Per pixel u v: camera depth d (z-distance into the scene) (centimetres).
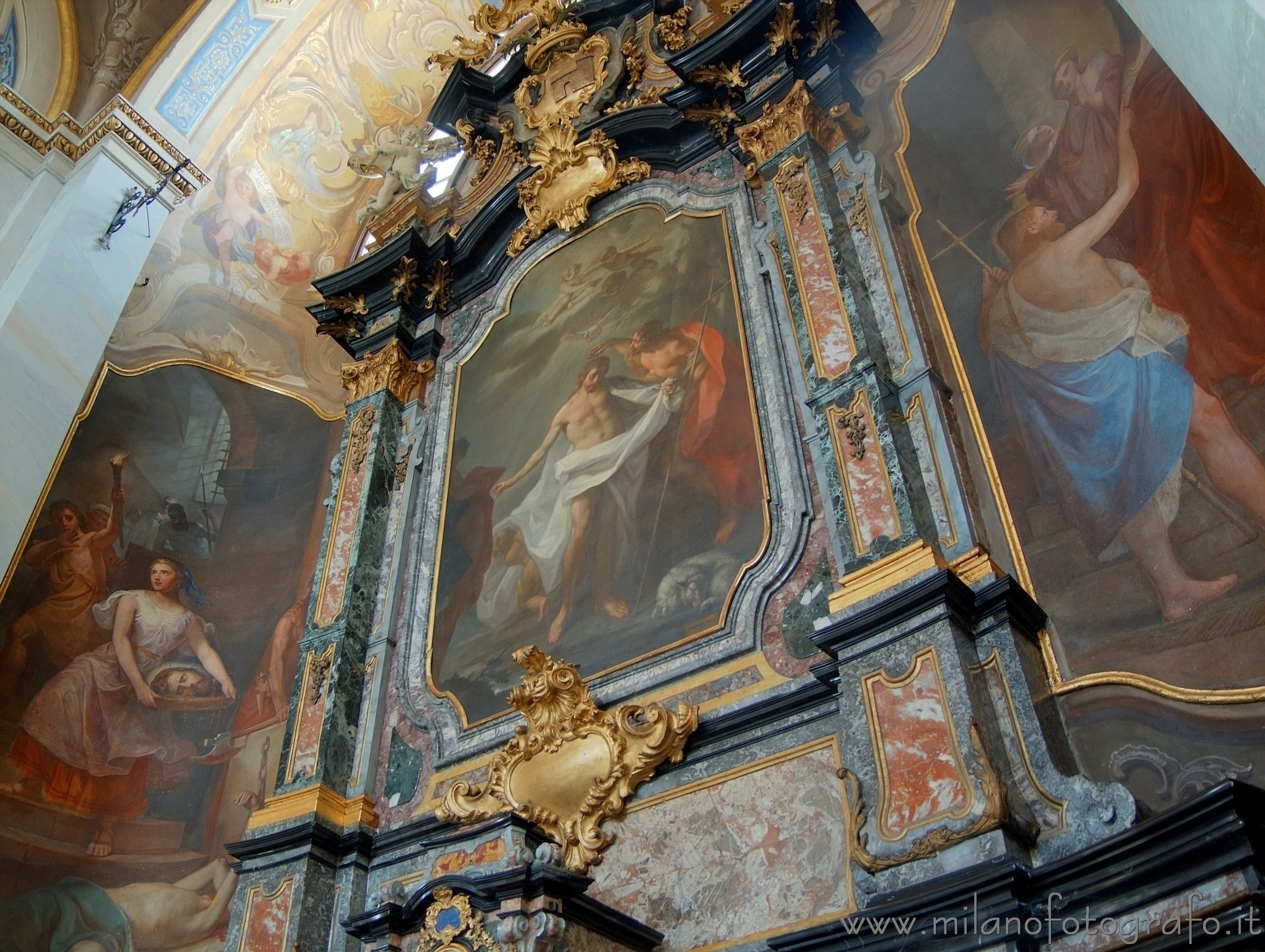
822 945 402
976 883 372
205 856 755
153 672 821
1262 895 326
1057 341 541
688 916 487
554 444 729
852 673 471
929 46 721
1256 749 395
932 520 519
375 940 464
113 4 1060
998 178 625
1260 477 434
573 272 823
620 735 548
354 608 718
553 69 934
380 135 1157
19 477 783
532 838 498
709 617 570
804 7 737
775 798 494
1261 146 355
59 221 894
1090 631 460
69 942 693
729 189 757
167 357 952
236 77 1067
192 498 916
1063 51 621
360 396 855
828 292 618
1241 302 467
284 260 1084
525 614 657
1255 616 417
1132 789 415
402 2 1155
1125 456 488
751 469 611
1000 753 425
